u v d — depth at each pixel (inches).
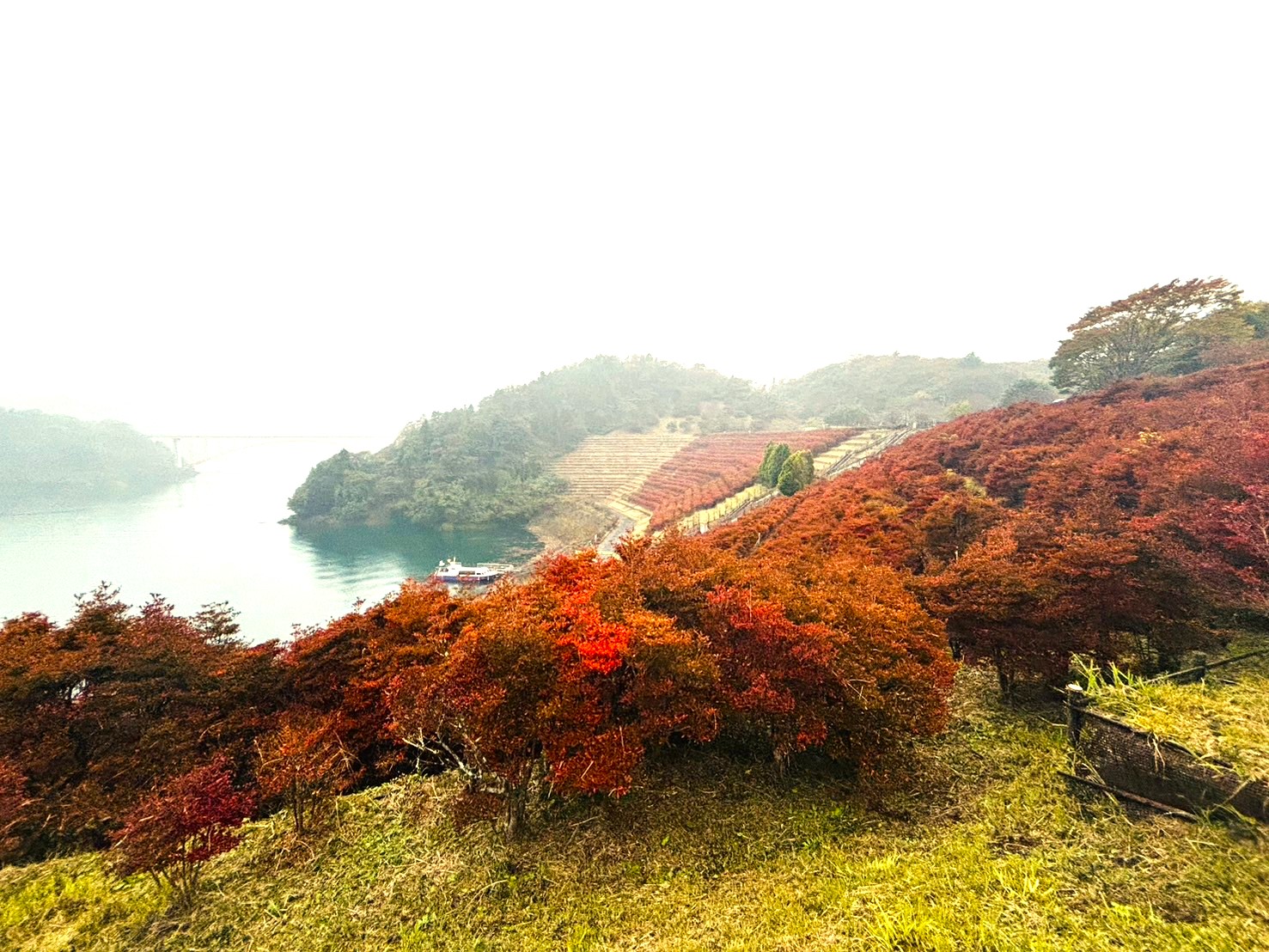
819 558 579.2
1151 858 205.8
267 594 2092.8
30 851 343.9
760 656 337.1
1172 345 1569.9
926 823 275.3
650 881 257.1
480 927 239.1
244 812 287.0
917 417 3590.1
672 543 537.6
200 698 456.8
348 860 293.1
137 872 275.6
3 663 425.7
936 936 183.2
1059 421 1117.7
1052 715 381.7
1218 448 584.4
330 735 390.9
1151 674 393.4
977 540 641.6
